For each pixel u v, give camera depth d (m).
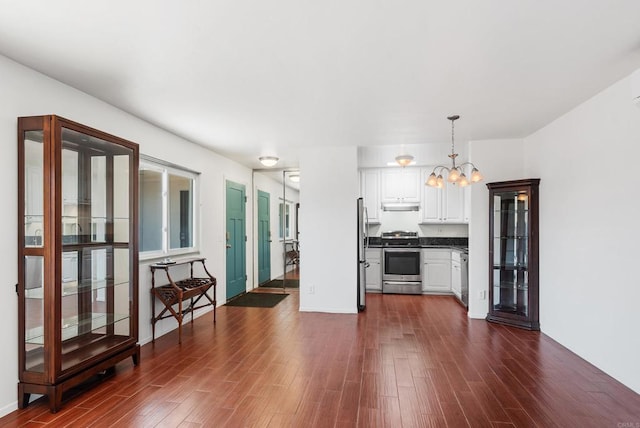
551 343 3.58
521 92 2.89
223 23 1.87
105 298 3.07
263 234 7.21
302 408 2.33
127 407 2.35
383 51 2.20
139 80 2.62
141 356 3.26
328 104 3.16
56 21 1.83
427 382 2.70
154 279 3.78
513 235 4.43
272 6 1.72
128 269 3.06
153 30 1.93
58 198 2.31
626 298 2.61
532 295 4.02
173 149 4.13
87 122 2.88
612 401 2.41
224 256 5.46
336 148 4.85
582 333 3.17
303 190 4.93
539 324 4.01
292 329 4.10
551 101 3.10
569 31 1.96
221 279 5.35
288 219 8.76
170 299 3.69
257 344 3.58
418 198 6.38
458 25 1.90
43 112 2.50
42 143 2.30
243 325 4.27
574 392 2.54
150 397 2.48
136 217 3.06
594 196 2.99
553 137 3.69
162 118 3.54
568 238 3.39
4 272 2.24
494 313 4.38
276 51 2.19
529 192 4.01
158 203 4.09
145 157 3.67
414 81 2.67
